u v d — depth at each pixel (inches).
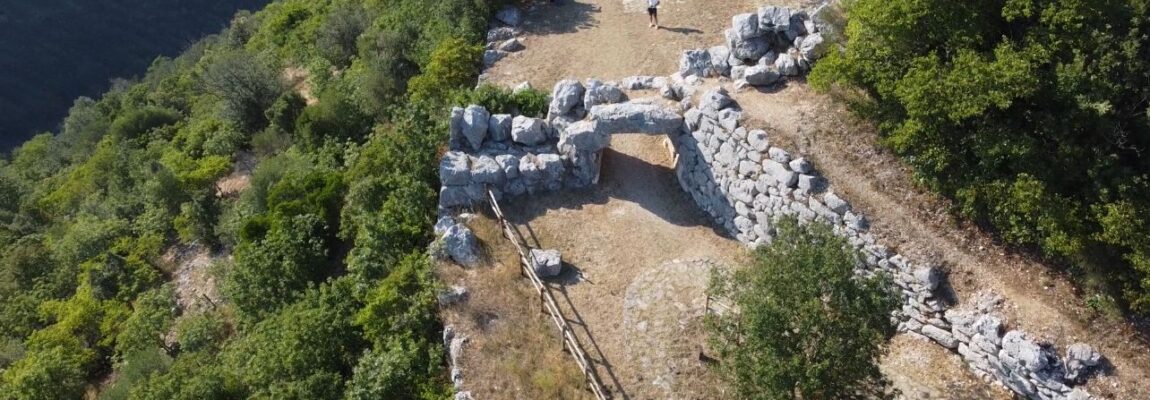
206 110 2113.7
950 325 799.1
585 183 1051.9
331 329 911.7
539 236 983.0
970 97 765.3
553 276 930.7
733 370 645.3
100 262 1517.0
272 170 1401.3
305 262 1099.9
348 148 1327.5
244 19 2974.9
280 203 1210.6
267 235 1145.4
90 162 2246.6
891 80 855.7
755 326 602.2
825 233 647.8
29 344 1368.1
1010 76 746.8
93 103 3415.4
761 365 601.3
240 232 1246.9
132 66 4015.8
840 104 936.9
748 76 1003.3
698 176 1015.6
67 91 3863.2
